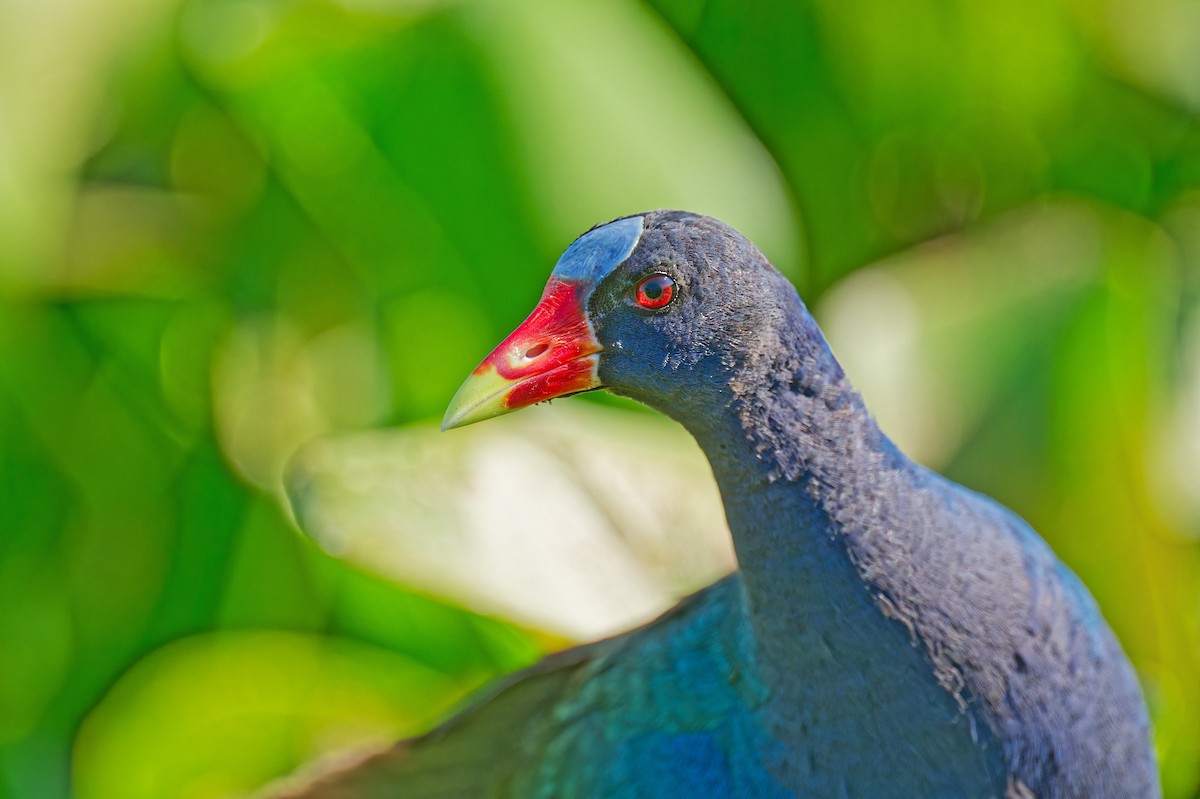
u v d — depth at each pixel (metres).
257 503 2.90
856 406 2.69
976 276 2.91
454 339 2.92
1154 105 2.96
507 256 2.89
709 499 2.83
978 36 2.95
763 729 2.71
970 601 2.69
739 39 2.94
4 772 2.89
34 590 2.91
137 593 2.91
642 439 2.85
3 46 2.81
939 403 2.87
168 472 2.92
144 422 2.93
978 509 2.71
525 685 2.76
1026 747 2.70
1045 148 2.96
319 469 2.82
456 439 2.83
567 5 2.87
